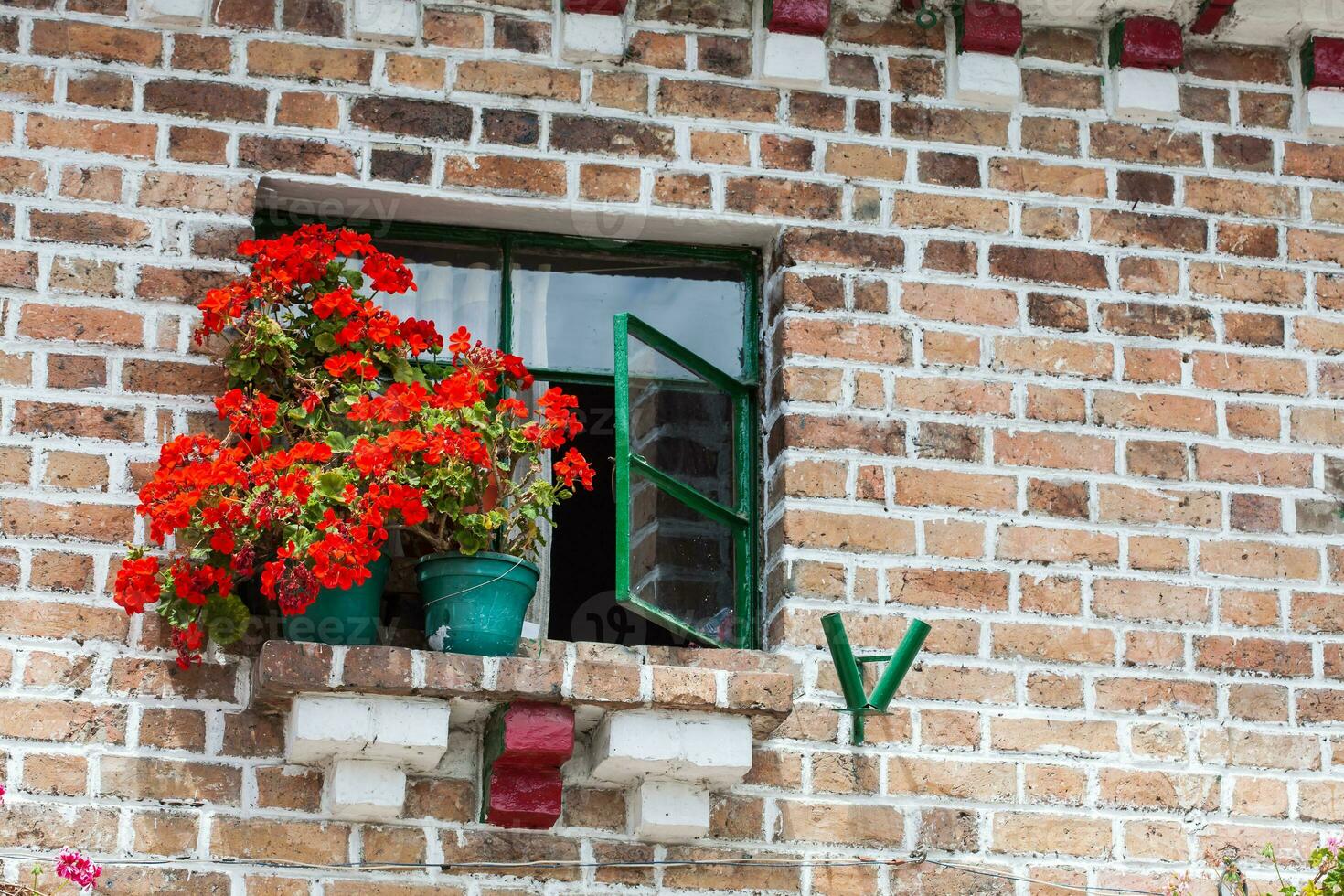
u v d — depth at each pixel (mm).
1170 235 7051
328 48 6730
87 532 6176
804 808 6340
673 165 6848
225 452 6016
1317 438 6930
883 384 6738
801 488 6598
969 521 6648
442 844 6121
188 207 6516
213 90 6625
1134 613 6652
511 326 6918
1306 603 6762
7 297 6328
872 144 6969
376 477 5988
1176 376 6910
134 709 6043
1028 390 6809
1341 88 7207
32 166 6461
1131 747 6535
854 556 6566
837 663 6105
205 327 6258
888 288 6840
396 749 5961
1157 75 7141
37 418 6242
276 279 6305
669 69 6926
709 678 6082
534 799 6098
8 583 6082
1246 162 7160
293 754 6020
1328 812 6562
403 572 6465
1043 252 6957
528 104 6816
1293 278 7078
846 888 6289
